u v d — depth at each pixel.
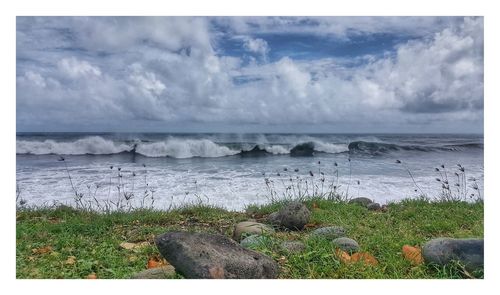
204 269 4.75
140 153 22.56
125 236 7.31
